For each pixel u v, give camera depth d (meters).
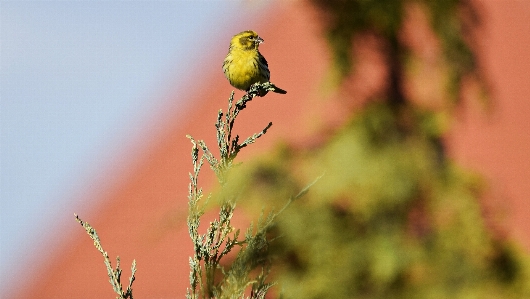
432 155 13.30
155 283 21.78
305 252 12.66
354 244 12.80
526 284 12.91
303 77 23.02
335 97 13.20
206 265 6.87
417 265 12.91
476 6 13.89
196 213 7.04
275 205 12.70
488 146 22.17
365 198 12.77
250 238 6.87
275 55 23.80
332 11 13.26
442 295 12.81
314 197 12.88
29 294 23.36
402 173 12.84
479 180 13.52
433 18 13.49
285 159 13.20
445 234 13.07
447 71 13.41
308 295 12.31
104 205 24.69
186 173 24.08
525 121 23.00
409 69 13.40
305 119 13.48
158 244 22.55
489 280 13.02
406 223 13.06
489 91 13.68
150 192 23.95
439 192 13.12
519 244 13.42
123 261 22.75
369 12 13.11
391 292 12.78
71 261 23.72
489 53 24.47
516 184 21.55
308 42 23.62
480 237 13.07
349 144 12.95
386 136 13.09
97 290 22.72
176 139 25.16
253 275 7.71
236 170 12.81
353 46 13.25
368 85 13.33
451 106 13.45
